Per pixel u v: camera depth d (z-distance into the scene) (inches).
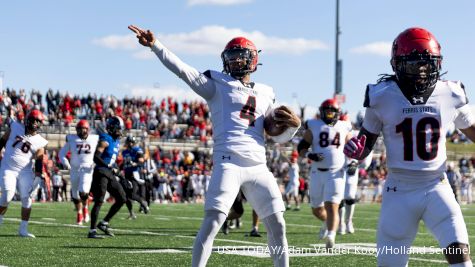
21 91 2618.1
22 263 531.2
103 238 756.6
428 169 324.8
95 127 2588.6
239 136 392.2
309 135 716.7
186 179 2250.2
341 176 702.5
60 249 633.0
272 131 410.0
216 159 394.6
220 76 399.9
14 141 754.8
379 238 334.3
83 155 935.0
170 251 631.8
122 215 1253.1
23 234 757.3
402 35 334.0
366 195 2576.3
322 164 709.9
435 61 326.6
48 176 2010.3
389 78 340.2
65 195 2091.5
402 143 329.1
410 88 330.6
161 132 2778.1
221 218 384.8
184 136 2822.3
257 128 399.5
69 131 2532.0
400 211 327.9
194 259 384.8
